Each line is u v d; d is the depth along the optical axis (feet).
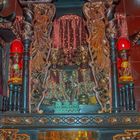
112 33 8.68
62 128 8.07
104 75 8.61
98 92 8.54
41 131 8.13
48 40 8.88
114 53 8.59
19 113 8.17
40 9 9.06
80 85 8.78
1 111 8.24
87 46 9.02
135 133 7.90
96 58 8.75
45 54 8.81
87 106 8.55
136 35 8.87
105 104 8.42
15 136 8.04
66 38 9.32
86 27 9.06
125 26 9.55
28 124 8.06
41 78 8.70
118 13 9.77
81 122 8.02
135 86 9.20
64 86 8.80
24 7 9.02
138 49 9.47
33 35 8.87
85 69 8.89
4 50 9.06
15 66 8.58
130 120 7.97
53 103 8.61
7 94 8.77
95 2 9.06
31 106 8.49
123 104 8.27
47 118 8.08
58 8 9.63
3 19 8.71
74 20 9.48
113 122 7.98
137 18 9.73
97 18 8.98
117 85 8.39
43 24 8.98
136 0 9.91
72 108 8.39
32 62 8.75
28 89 8.50
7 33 8.92
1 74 8.65
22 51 8.73
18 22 9.32
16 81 8.48
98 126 7.98
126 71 8.38
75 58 9.06
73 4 9.63
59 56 9.09
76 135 8.13
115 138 7.95
